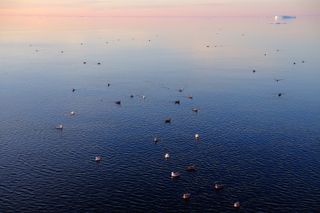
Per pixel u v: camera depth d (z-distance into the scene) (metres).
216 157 142.75
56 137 162.50
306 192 119.88
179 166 136.50
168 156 142.38
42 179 129.50
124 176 130.62
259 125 171.75
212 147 150.88
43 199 118.25
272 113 186.88
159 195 119.56
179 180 127.38
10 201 117.25
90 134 165.12
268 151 146.75
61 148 152.12
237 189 121.81
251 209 112.12
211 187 123.19
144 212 111.88
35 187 124.75
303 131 164.38
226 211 111.38
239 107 196.62
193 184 124.94
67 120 181.88
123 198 118.44
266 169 133.75
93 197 119.06
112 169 135.38
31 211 112.50
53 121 180.88
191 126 171.88
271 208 112.50
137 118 183.12
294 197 117.50
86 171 134.25
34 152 149.00
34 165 138.88
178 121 178.00
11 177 130.75
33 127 173.62
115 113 190.75
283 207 112.88
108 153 147.50
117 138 160.62
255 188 122.38
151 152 147.50
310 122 174.38
